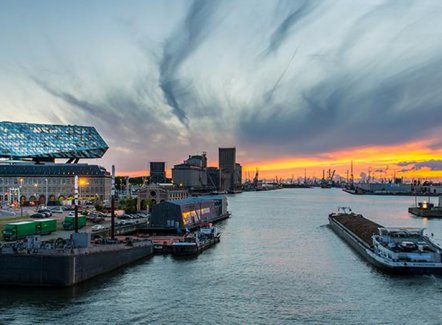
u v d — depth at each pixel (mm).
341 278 95062
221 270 102250
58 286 84812
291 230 182000
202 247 128375
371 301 79062
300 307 75875
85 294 81312
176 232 160125
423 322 69250
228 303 77750
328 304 77438
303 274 98750
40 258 84938
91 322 67688
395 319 70500
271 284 90250
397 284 89875
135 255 111750
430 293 83625
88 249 91438
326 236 162875
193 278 94500
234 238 156000
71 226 143000
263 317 71062
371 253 109000
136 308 74312
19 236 118938
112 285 87750
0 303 75688
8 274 85562
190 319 69875
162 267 105000
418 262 97125
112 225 124812
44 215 170250
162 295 81688
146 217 193250
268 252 126438
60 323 67062
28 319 68562
